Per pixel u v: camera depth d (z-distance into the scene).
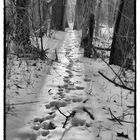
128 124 2.74
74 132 2.46
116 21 5.16
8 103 2.77
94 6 6.46
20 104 3.01
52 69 5.18
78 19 14.22
